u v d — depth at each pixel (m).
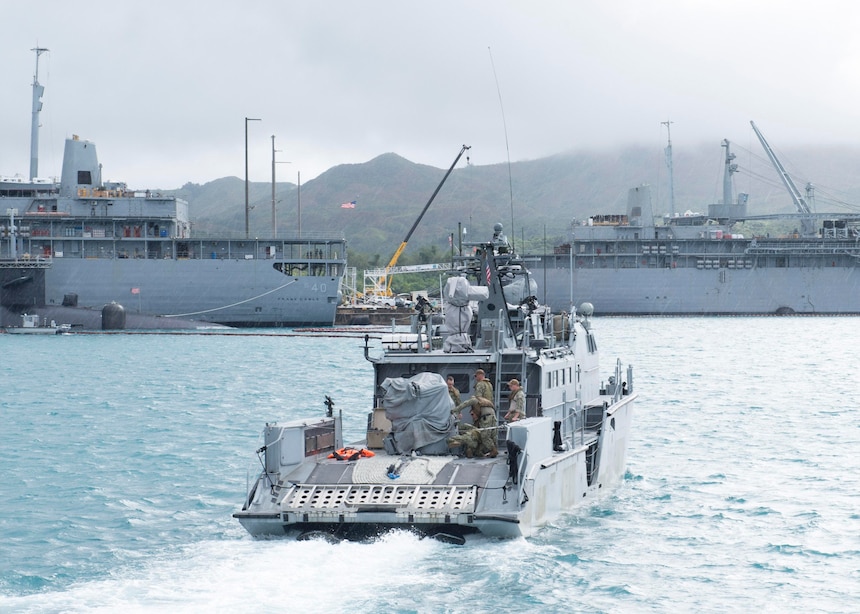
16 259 146.62
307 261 156.00
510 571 20.62
